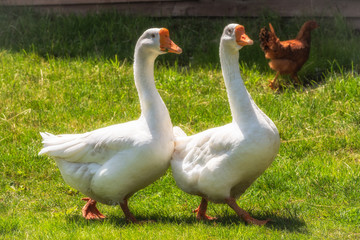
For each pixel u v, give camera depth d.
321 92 11.29
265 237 6.10
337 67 12.74
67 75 12.77
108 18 15.90
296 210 7.21
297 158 9.01
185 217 7.13
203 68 13.12
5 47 14.90
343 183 7.81
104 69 12.91
